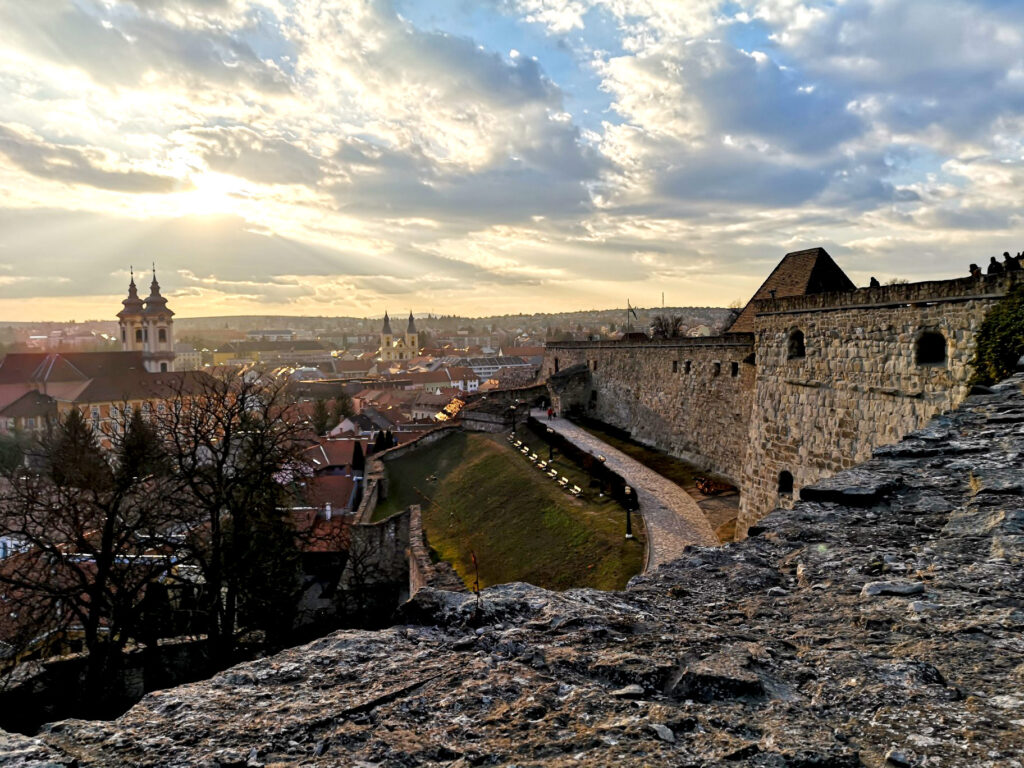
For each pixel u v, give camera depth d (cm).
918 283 2042
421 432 7806
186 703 386
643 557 2598
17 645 2239
